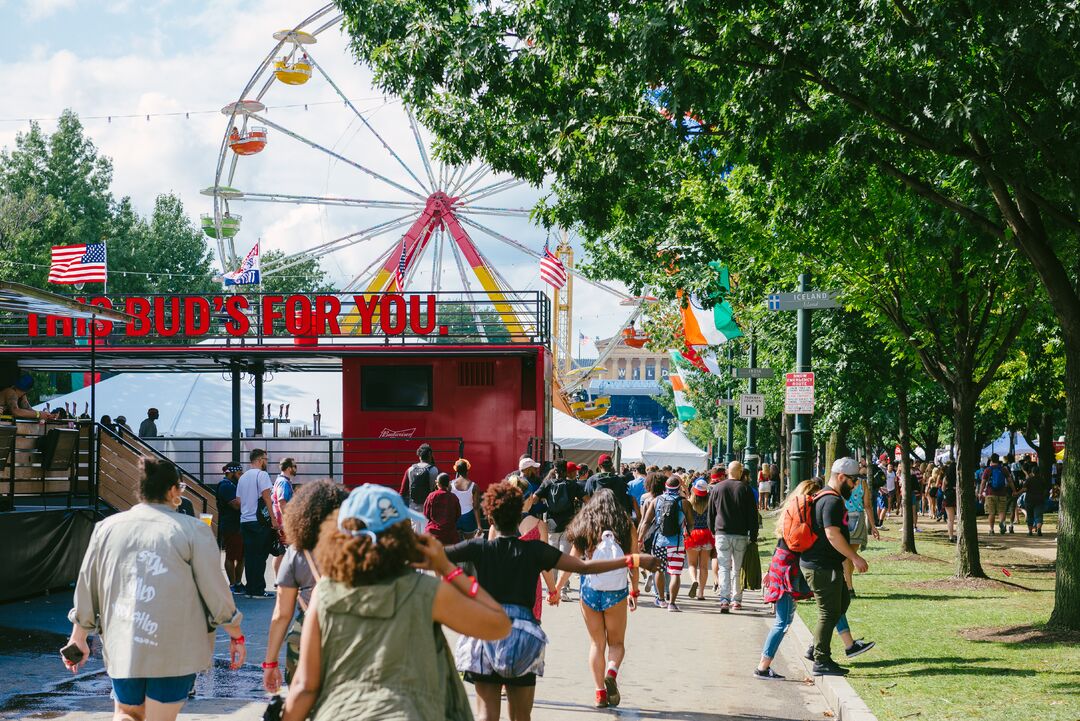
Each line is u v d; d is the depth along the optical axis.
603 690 8.65
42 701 8.42
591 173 12.37
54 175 62.84
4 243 52.84
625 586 8.67
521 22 11.79
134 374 24.41
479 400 20.02
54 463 15.10
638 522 19.50
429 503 13.83
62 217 55.78
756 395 24.64
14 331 22.94
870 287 17.34
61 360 21.50
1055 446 58.81
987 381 16.91
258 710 8.12
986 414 39.81
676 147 12.46
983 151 11.38
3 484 14.62
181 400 23.41
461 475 16.14
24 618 12.66
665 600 15.88
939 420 41.00
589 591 8.65
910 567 19.20
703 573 16.81
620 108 12.33
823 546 9.69
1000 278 15.72
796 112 11.62
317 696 3.60
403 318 20.67
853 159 10.74
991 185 11.11
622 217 15.36
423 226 39.75
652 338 39.88
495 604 3.86
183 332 20.98
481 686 6.46
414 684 3.53
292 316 20.70
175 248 73.06
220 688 8.93
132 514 5.59
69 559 15.05
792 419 42.25
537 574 6.50
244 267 37.66
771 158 12.19
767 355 31.50
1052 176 10.73
